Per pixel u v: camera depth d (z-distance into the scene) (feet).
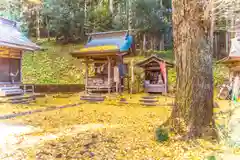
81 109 37.24
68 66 72.28
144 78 55.98
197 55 16.38
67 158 13.38
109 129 21.36
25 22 90.17
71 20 82.89
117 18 78.64
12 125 23.98
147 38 81.97
